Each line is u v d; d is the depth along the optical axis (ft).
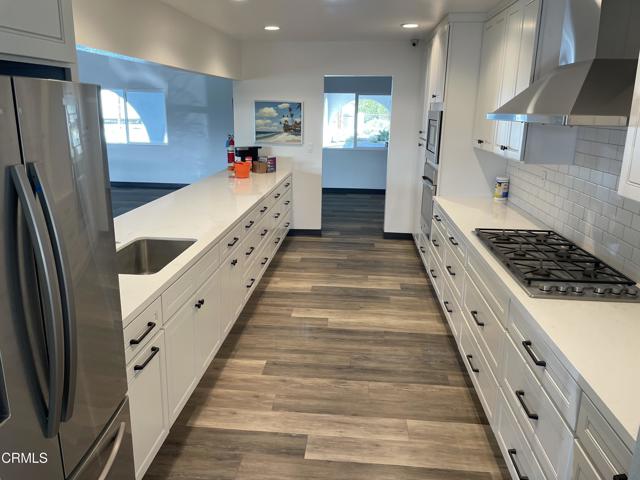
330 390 9.78
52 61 4.58
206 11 12.66
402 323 12.88
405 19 13.89
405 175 19.90
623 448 3.96
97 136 4.60
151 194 30.50
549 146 9.60
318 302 14.15
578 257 8.36
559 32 8.38
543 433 5.71
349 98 31.19
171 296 7.36
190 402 9.30
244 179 17.06
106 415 4.99
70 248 4.15
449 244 11.83
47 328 3.69
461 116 13.67
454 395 9.68
